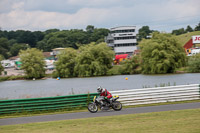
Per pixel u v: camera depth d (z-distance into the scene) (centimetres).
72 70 11131
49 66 15838
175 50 9550
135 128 1562
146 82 7444
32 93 6481
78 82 8781
